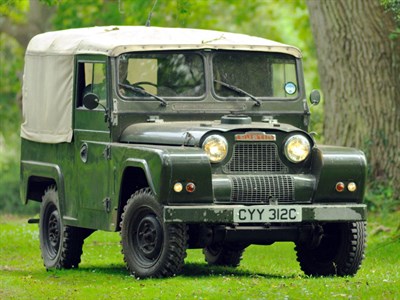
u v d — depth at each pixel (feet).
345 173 72.59
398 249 95.35
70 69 81.56
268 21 234.17
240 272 81.05
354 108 123.24
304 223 73.26
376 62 121.49
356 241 74.13
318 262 77.20
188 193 69.56
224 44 78.48
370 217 119.55
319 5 123.54
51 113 84.17
